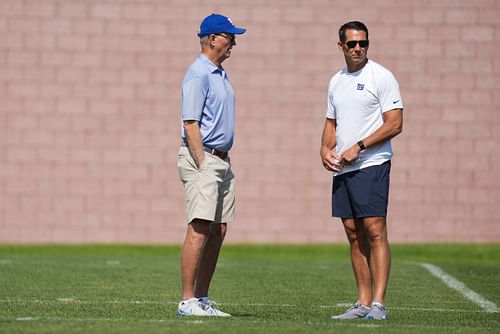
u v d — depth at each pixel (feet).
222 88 84.38
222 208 85.61
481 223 185.57
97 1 186.70
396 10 185.57
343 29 86.02
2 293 105.60
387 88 85.10
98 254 177.78
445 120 185.47
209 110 84.02
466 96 185.47
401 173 185.68
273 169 185.57
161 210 186.29
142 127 186.19
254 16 185.98
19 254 174.81
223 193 85.56
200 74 83.35
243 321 78.02
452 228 185.57
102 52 186.29
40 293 105.91
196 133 82.84
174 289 111.04
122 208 186.19
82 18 186.60
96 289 110.52
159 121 186.09
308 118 185.68
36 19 186.60
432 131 185.47
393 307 96.58
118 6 186.39
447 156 185.47
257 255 181.47
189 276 83.35
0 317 81.00
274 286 116.67
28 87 186.60
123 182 186.19
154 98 186.29
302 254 182.80
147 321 77.00
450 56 185.68
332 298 104.94
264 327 73.56
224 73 85.56
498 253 180.86
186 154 83.92
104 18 186.60
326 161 85.97
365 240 87.04
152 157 186.39
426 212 185.47
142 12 186.19
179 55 186.29
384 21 185.57
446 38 185.57
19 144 186.19
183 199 186.60
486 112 185.37
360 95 85.56
